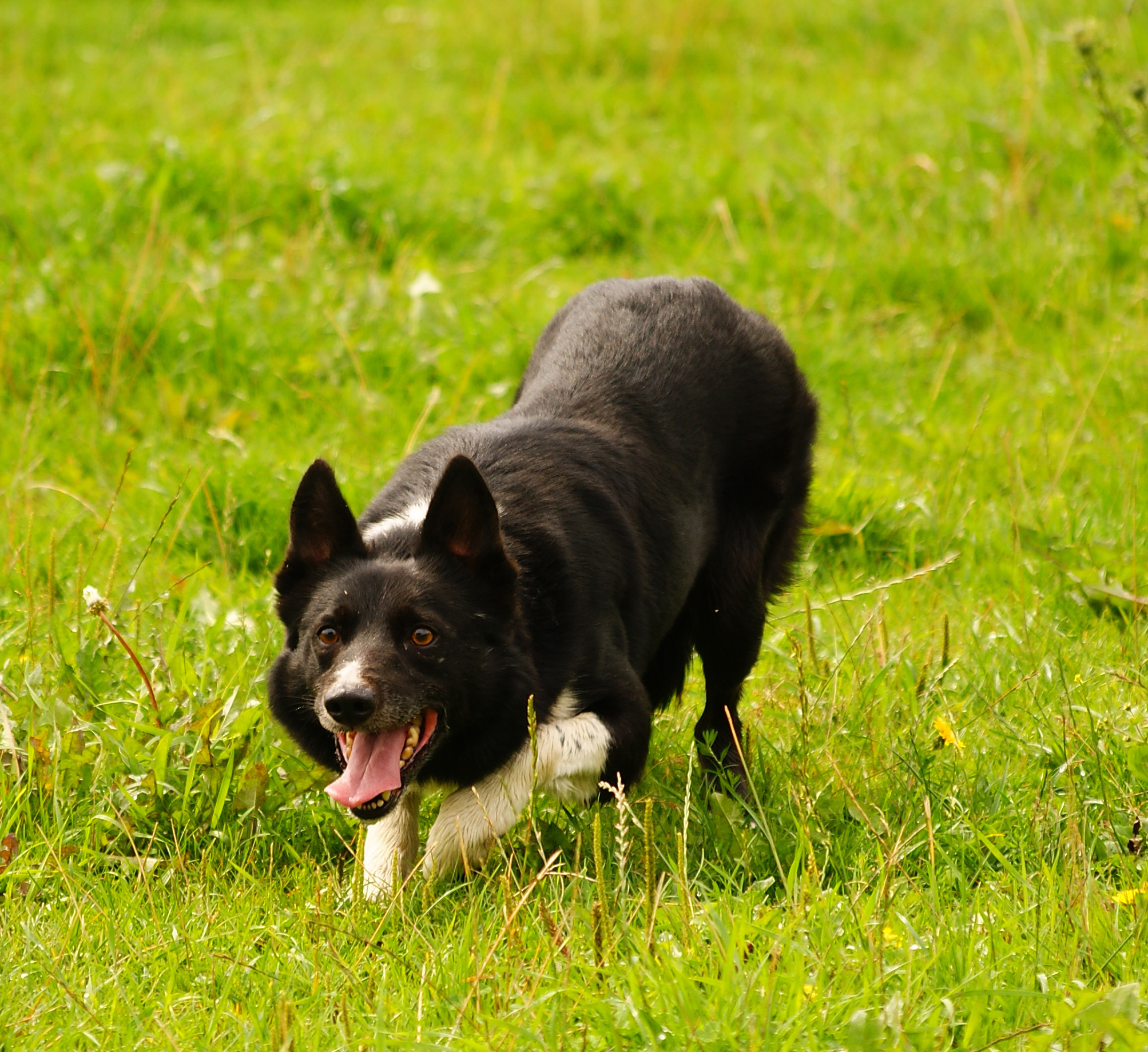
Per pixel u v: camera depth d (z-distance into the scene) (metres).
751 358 7.40
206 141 14.61
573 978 4.84
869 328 12.28
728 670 7.25
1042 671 7.21
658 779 6.69
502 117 17.41
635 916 5.09
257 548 8.86
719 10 20.89
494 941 4.91
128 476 9.61
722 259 13.32
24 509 8.92
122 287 11.27
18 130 15.88
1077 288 12.46
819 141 16.00
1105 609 7.98
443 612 5.57
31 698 6.32
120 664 6.84
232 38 21.89
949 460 9.96
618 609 6.29
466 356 11.07
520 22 20.98
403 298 11.95
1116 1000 4.17
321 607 5.67
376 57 20.78
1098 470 9.73
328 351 11.16
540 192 14.70
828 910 5.11
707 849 5.97
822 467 10.03
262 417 10.51
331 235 13.21
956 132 15.55
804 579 8.60
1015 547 8.60
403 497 6.36
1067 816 5.77
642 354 7.04
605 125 17.19
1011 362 11.66
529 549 5.99
